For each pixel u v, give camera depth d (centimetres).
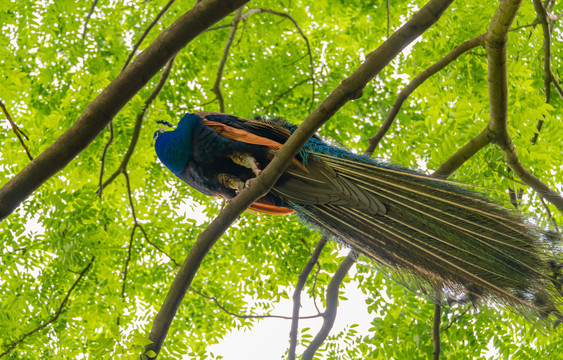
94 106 539
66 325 1145
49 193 1116
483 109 1137
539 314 645
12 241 1126
